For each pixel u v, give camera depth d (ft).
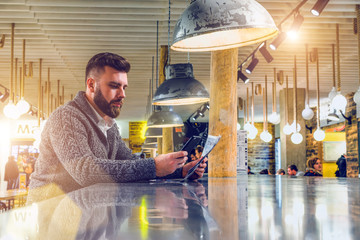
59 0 17.85
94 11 18.66
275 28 6.38
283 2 17.72
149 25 20.22
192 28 6.34
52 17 19.27
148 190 3.43
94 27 20.71
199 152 23.12
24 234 1.15
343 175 39.17
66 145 5.20
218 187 3.95
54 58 26.13
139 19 19.42
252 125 32.99
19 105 21.68
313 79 32.55
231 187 3.95
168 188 3.77
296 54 25.49
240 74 25.77
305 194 2.90
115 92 6.18
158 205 2.06
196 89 10.75
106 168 4.92
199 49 7.61
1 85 32.37
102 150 5.92
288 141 34.55
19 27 20.51
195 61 26.58
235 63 9.87
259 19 6.16
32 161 43.98
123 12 18.72
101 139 6.07
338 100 19.19
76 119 5.50
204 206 2.00
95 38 22.17
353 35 21.80
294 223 1.31
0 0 17.62
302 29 21.06
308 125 46.96
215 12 6.18
